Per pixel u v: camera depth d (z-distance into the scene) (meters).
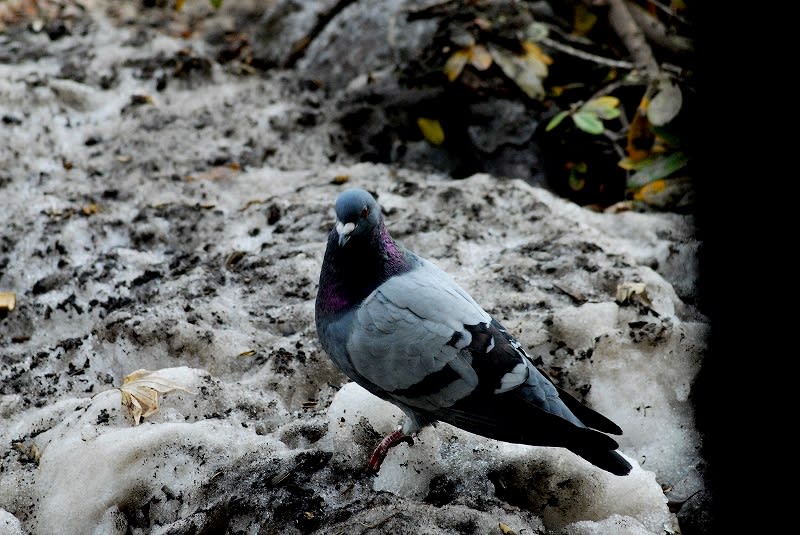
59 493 6.39
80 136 11.25
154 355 7.77
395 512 5.79
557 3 12.41
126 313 8.01
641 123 10.38
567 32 12.24
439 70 11.58
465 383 6.02
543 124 11.44
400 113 11.73
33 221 9.56
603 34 11.93
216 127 11.56
